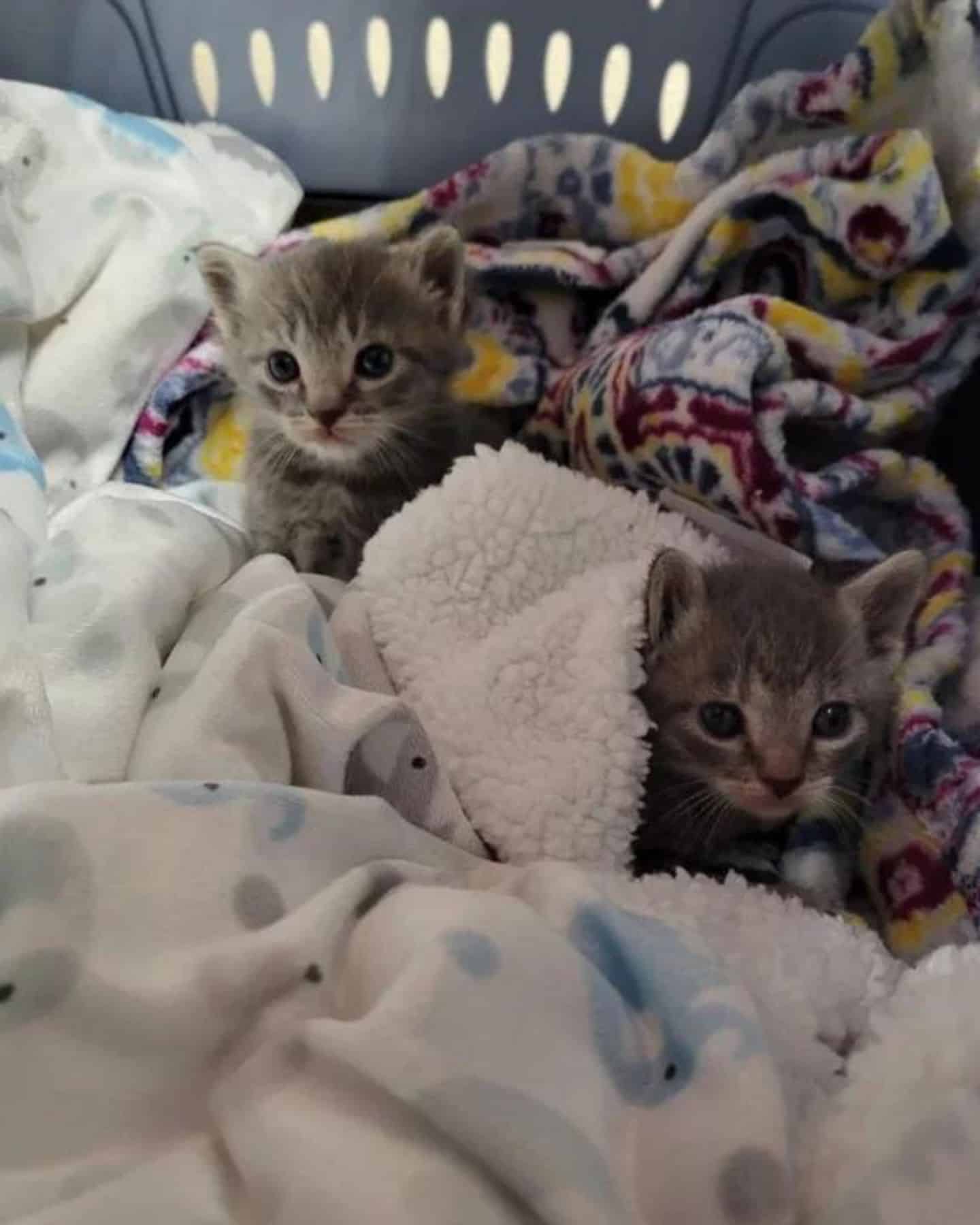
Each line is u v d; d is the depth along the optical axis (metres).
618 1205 0.13
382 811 0.18
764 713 0.22
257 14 0.31
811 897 0.22
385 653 0.23
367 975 0.15
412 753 0.20
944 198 0.26
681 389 0.24
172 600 0.22
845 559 0.24
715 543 0.25
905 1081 0.15
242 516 0.29
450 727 0.22
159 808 0.16
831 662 0.22
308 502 0.28
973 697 0.25
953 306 0.26
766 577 0.23
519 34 0.31
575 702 0.21
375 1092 0.13
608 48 0.31
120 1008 0.14
